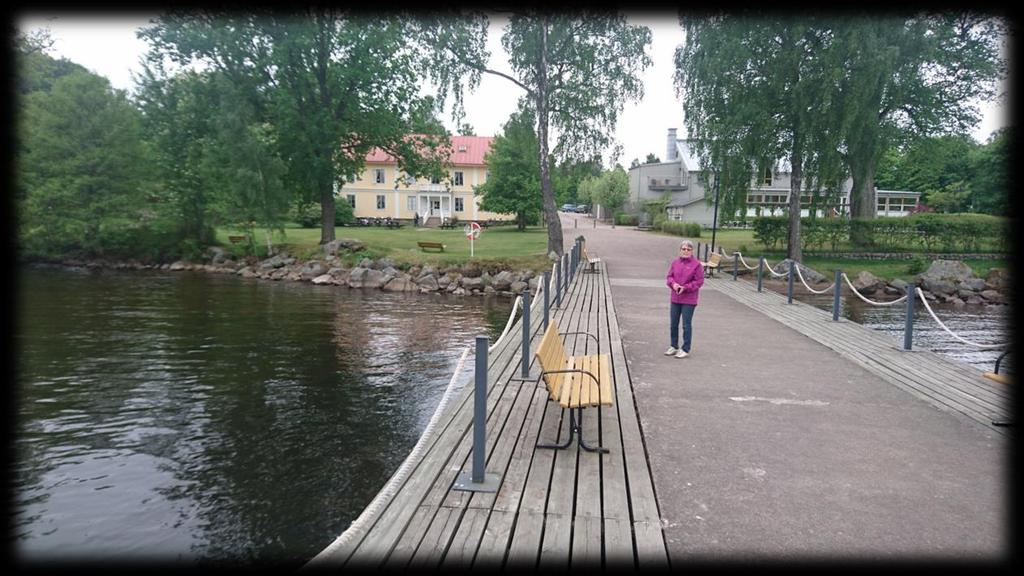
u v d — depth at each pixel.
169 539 5.52
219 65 31.30
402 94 33.00
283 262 30.09
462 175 61.31
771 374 8.59
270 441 7.84
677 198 58.94
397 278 25.50
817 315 14.38
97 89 31.91
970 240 29.50
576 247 23.95
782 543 3.96
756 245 32.56
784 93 23.77
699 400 7.27
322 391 10.05
